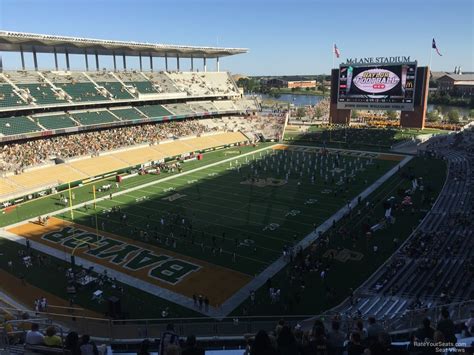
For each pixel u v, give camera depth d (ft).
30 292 108.78
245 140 330.95
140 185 210.59
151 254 131.64
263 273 119.65
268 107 468.34
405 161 256.52
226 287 112.37
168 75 346.74
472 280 102.83
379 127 366.84
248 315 98.89
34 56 265.34
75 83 272.10
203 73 380.37
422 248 127.24
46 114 245.04
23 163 207.82
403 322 69.21
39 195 193.06
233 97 385.09
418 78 317.22
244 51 349.20
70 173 213.46
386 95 308.40
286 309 100.73
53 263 125.08
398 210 167.43
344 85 325.42
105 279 114.42
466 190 185.47
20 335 47.57
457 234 135.13
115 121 266.57
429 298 97.09
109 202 182.70
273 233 147.33
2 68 253.65
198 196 191.21
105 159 237.45
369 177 221.05
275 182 214.69
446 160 253.65
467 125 372.58
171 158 266.77
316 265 121.49
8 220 162.09
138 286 112.68
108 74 303.27
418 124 324.80
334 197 188.14
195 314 99.86
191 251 133.69
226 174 232.53
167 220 159.84
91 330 78.13
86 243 139.54
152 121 290.56
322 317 81.20
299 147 309.63
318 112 452.35
